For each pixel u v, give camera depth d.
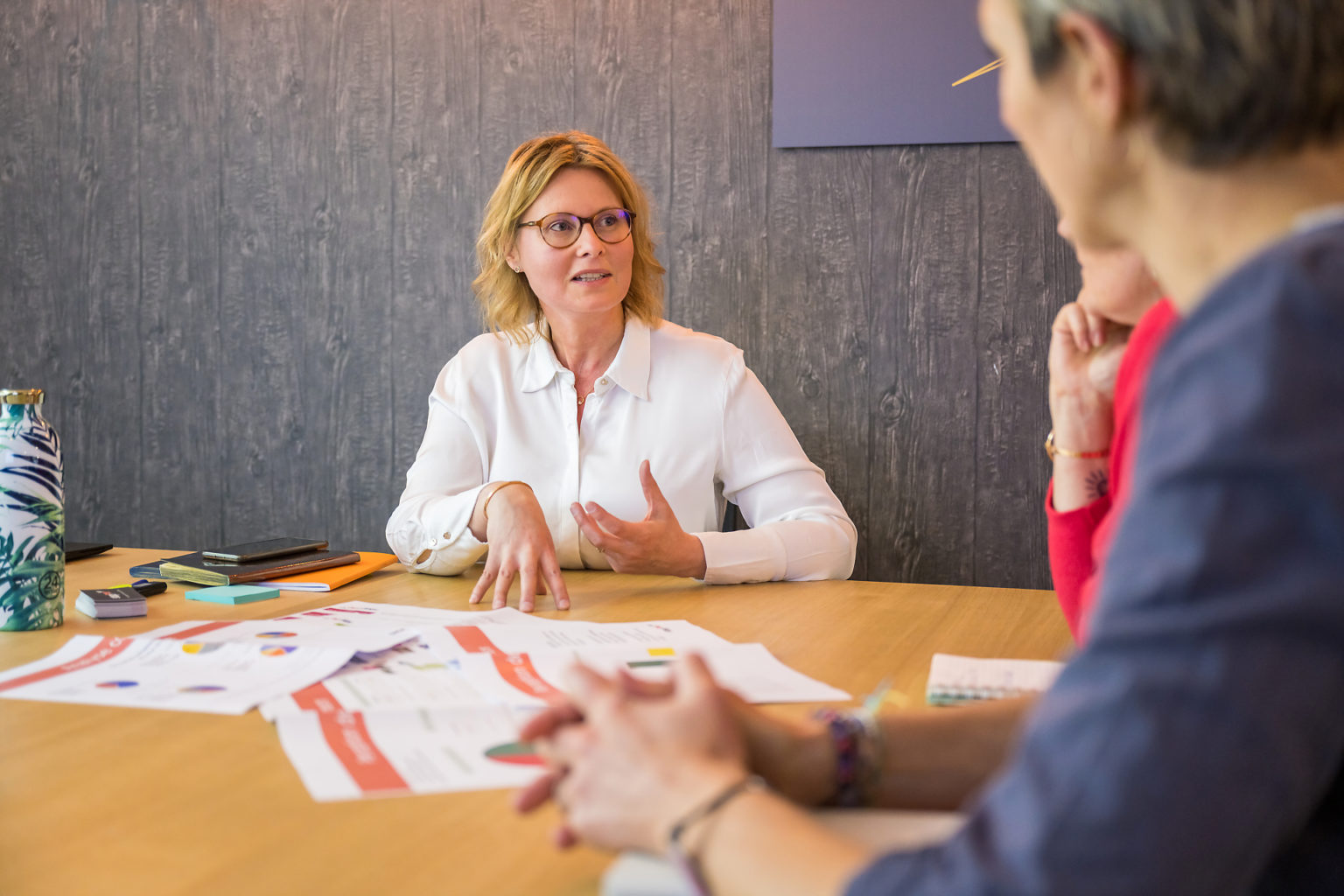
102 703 0.98
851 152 2.62
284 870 0.65
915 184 2.59
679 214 2.72
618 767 0.55
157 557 1.84
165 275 3.05
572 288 1.98
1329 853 0.46
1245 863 0.39
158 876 0.64
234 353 3.02
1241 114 0.47
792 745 0.66
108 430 3.12
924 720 0.69
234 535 3.06
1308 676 0.39
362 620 1.33
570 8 2.74
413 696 0.99
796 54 2.62
